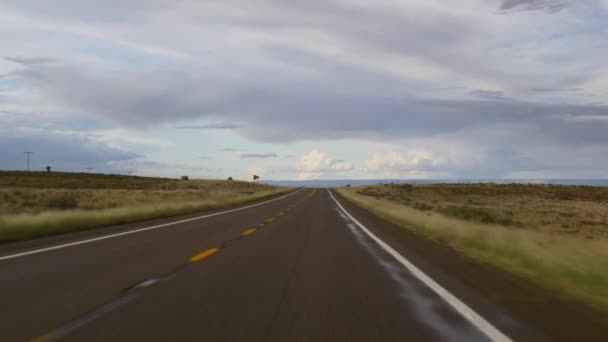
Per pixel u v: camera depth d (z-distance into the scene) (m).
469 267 11.29
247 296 7.93
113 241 15.91
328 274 10.16
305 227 22.38
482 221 34.88
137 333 5.79
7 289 8.32
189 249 14.02
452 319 6.62
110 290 8.30
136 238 16.91
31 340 5.50
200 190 98.31
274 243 15.84
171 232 19.25
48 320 6.34
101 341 5.46
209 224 23.47
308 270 10.62
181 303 7.37
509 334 5.93
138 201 49.19
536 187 132.50
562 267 10.22
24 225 18.12
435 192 121.94
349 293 8.28
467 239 15.75
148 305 7.22
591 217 53.28
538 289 8.76
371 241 16.91
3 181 102.88
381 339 5.71
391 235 19.25
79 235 17.89
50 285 8.69
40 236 17.89
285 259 12.27
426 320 6.56
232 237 17.58
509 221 34.94
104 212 25.42
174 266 10.94
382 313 6.93
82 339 5.54
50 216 20.69
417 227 22.17
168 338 5.59
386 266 11.36
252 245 15.20
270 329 6.04
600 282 9.24
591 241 15.80
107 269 10.45
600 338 5.77
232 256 12.68
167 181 145.00
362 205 47.12
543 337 5.80
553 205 83.88
